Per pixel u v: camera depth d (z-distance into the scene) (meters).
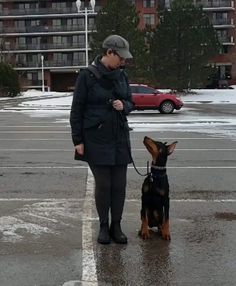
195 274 4.80
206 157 12.20
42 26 93.31
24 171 10.31
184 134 17.20
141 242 5.71
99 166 5.57
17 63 92.94
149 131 18.12
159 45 49.28
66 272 4.85
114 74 5.47
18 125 21.12
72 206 7.34
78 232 6.10
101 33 48.72
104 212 5.69
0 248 5.55
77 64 92.81
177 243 5.69
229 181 9.24
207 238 5.89
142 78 47.59
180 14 48.81
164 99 28.28
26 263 5.09
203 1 87.12
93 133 5.51
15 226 6.36
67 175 9.84
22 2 94.31
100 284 4.57
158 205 5.76
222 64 87.25
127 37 47.91
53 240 5.81
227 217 6.79
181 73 49.41
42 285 4.54
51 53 93.94
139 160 11.65
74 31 91.56
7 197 7.92
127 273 4.82
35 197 7.92
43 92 73.25
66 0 92.31
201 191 8.38
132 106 5.70
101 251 5.42
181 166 10.86
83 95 5.48
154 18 88.12
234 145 14.45
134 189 8.44
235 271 4.89
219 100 46.31
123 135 5.62
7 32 93.81
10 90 53.72
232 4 86.75
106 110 5.50
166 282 4.61
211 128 19.25
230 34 87.25
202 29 49.28
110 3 49.00
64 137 16.72
